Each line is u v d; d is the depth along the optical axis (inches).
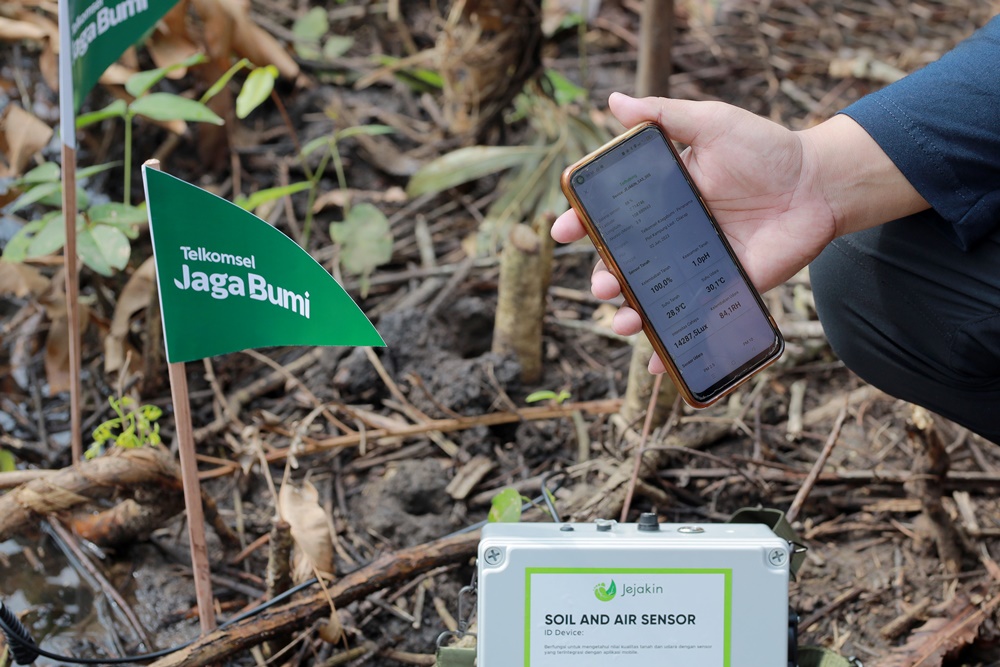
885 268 53.7
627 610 45.7
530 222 96.3
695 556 45.4
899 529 68.4
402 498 70.1
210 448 76.0
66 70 56.4
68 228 61.1
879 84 124.2
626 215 50.4
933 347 53.7
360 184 103.7
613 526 47.6
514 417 75.8
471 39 97.0
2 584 64.2
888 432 77.9
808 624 62.1
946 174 47.9
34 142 79.5
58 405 80.4
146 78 80.1
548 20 124.0
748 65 127.2
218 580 65.1
